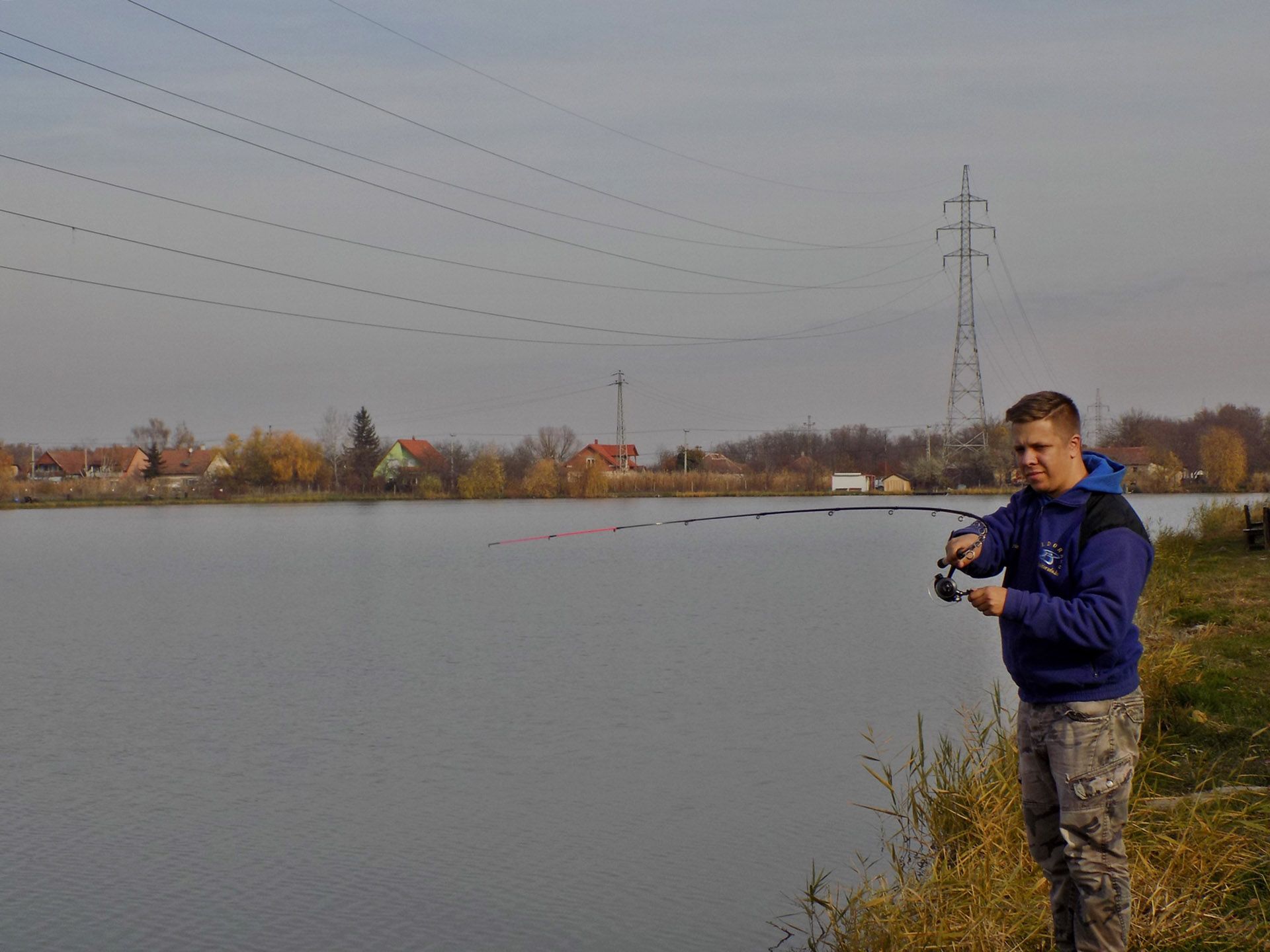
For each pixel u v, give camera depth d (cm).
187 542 5694
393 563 4431
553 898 908
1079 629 433
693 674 1816
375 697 1708
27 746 1446
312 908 909
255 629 2517
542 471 10669
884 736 1356
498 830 1077
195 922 891
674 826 1066
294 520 8031
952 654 1962
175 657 2147
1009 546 473
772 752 1309
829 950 749
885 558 4538
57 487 11450
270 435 11831
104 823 1132
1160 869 593
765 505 8806
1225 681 1032
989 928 571
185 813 1165
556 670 1895
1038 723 457
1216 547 2250
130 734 1508
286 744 1435
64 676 1956
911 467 9594
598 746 1366
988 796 751
